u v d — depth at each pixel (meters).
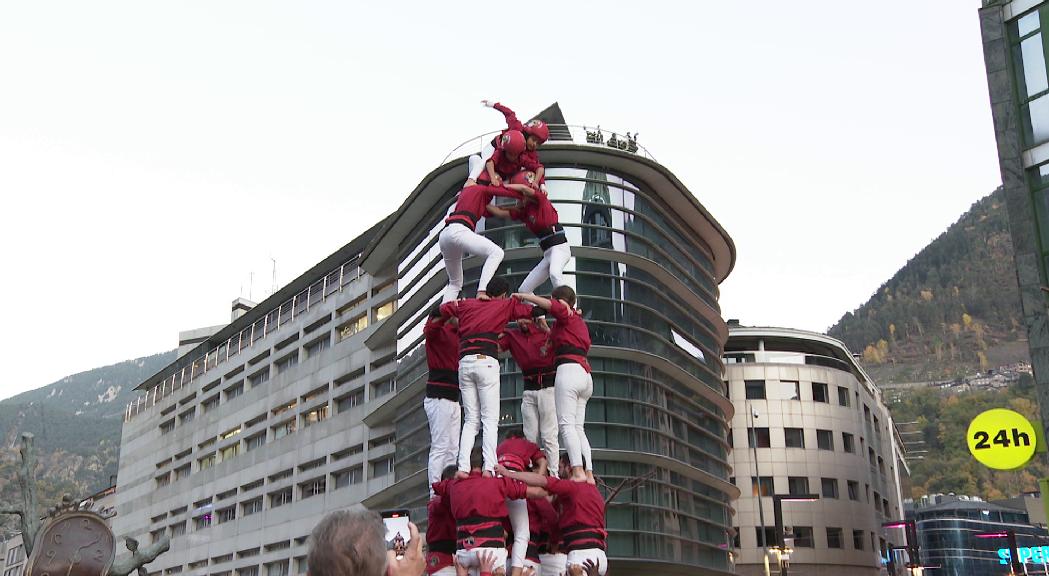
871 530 73.69
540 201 10.34
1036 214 25.55
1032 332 24.66
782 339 78.75
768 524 69.81
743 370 74.31
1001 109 26.64
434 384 9.36
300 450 66.06
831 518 70.75
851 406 76.69
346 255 68.00
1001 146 26.44
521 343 9.49
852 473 73.81
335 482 62.03
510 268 43.88
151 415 90.50
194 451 80.50
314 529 3.46
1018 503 125.56
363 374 62.06
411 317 53.75
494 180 10.25
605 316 44.09
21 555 114.19
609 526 40.91
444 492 8.66
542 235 10.41
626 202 47.69
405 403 53.03
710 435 51.91
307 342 69.31
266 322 75.88
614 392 43.03
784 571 49.41
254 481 70.50
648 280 47.22
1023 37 26.77
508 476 8.30
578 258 44.72
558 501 8.80
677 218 53.81
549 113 51.38
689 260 54.22
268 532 67.12
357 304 64.94
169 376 89.94
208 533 74.62
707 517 49.16
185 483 80.38
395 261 60.78
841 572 69.44
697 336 53.09
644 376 44.78
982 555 112.56
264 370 74.62
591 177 46.97
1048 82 25.88
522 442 8.93
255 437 73.38
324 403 65.31
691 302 52.38
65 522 20.66
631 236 46.84
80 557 20.41
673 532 44.22
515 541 8.42
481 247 9.83
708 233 57.00
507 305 9.05
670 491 45.16
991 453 21.41
